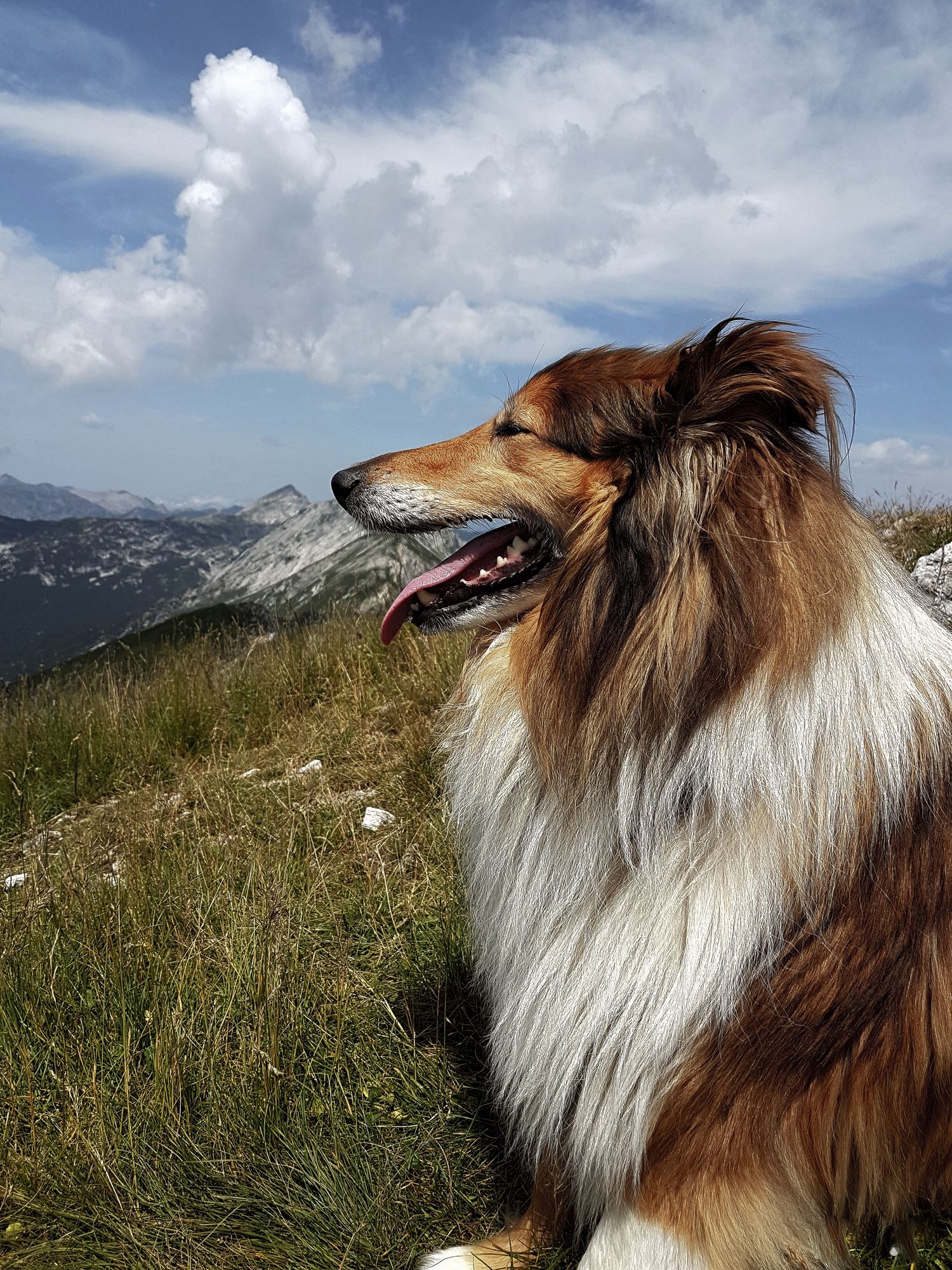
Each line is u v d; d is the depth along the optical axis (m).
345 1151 0.55
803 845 0.41
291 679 1.64
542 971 0.46
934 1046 0.41
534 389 0.54
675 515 0.43
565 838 0.46
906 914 0.40
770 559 0.41
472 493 0.56
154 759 1.42
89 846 0.99
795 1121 0.41
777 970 0.41
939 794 0.41
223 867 0.85
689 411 0.45
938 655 0.45
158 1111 0.57
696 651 0.42
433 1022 0.67
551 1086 0.46
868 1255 0.45
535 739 0.46
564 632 0.46
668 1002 0.42
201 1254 0.51
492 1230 0.52
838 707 0.41
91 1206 0.53
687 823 0.43
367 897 0.82
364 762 1.21
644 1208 0.42
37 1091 0.62
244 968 0.68
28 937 0.75
